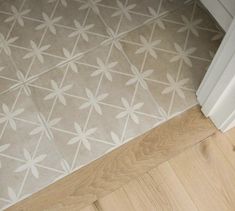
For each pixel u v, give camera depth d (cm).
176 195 96
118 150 101
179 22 120
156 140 102
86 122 104
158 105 107
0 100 107
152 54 114
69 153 100
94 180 98
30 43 116
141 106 107
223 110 96
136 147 102
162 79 111
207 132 104
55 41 116
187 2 123
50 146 101
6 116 105
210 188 97
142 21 120
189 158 101
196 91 108
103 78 111
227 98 91
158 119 105
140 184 97
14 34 117
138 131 103
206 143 103
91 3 123
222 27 114
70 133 103
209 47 116
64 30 118
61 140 102
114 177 98
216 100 95
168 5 122
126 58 114
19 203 95
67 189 96
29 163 99
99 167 99
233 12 105
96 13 121
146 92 109
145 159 100
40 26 119
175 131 104
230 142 103
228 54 80
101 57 114
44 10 121
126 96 108
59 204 95
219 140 103
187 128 104
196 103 107
